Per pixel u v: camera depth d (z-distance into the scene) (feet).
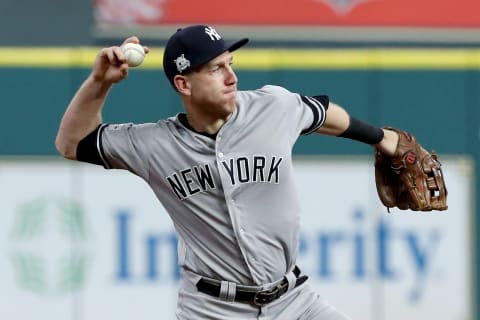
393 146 68.85
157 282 120.67
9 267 119.55
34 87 119.34
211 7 129.39
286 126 63.77
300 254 121.29
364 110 121.90
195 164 63.36
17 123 119.34
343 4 130.52
